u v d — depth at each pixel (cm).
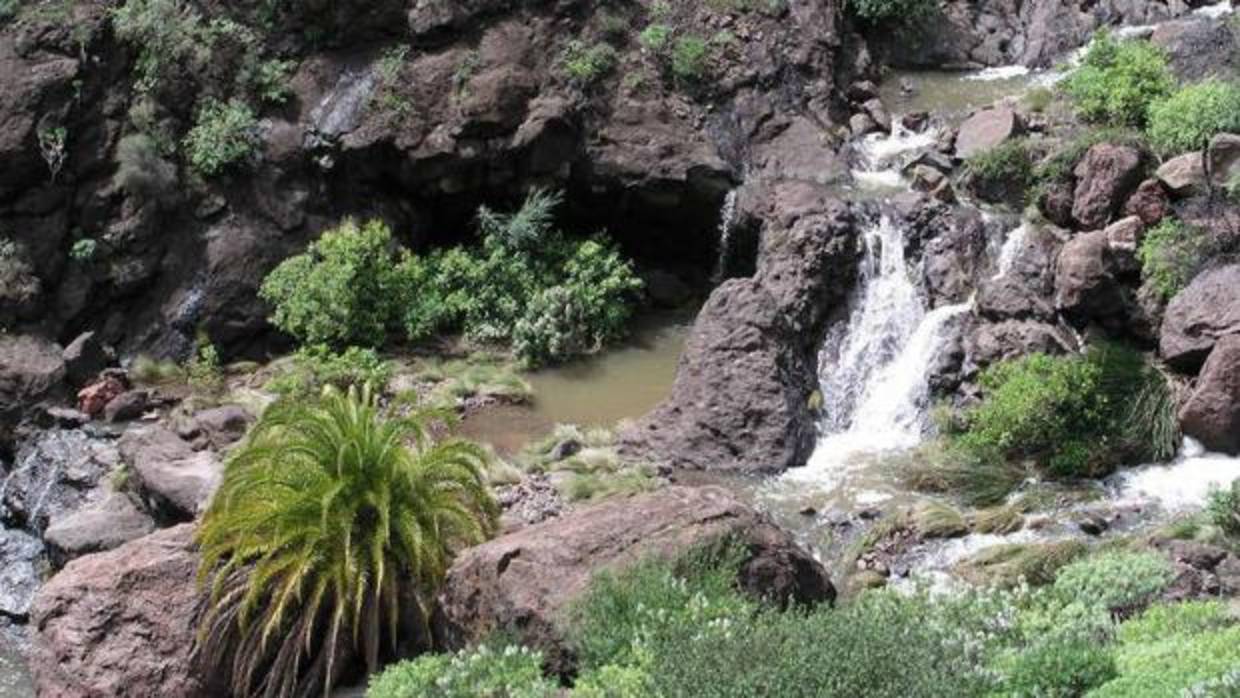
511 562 1483
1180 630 1338
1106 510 1756
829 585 1563
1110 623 1394
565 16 2342
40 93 2231
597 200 2305
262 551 1523
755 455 1931
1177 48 2305
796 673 1164
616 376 2166
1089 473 1834
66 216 2233
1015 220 2117
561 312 2195
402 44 2336
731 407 1956
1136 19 2500
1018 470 1853
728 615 1341
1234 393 1825
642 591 1396
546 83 2295
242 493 1538
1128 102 2206
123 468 1959
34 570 1933
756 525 1533
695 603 1361
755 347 2000
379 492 1527
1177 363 1911
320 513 1512
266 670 1551
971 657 1281
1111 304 1975
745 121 2323
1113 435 1859
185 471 1872
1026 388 1878
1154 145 2111
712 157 2261
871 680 1166
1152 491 1797
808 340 2084
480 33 2327
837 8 2467
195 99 2303
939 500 1827
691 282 2338
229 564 1512
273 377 2147
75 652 1561
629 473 1898
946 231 2111
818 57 2391
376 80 2308
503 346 2227
